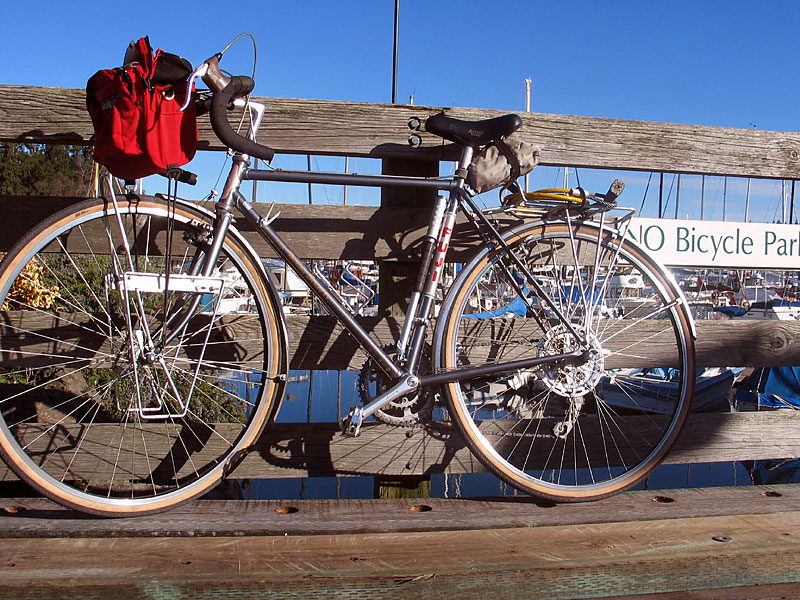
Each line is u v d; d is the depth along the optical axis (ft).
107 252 7.47
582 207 7.29
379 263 8.55
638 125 8.45
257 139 7.72
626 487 7.44
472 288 7.34
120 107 5.65
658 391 8.25
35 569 5.41
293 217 7.93
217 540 6.03
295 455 7.70
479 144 7.30
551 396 7.74
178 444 7.48
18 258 6.16
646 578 5.87
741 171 8.70
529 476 7.24
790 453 8.59
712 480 22.44
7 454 6.05
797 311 48.52
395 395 6.94
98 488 7.32
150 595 5.30
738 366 8.55
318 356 7.75
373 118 7.93
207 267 6.46
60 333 7.28
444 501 7.16
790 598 6.02
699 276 46.98
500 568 5.67
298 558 5.72
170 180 6.52
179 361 6.55
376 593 5.50
